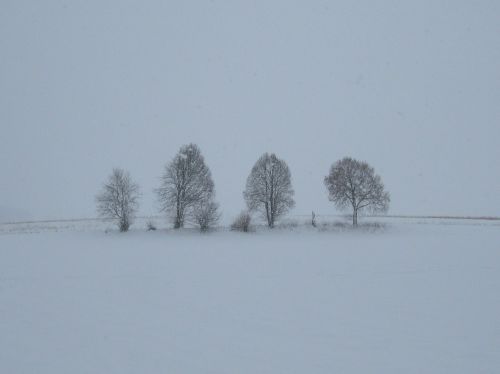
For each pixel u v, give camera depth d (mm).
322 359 10352
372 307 15117
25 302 16125
